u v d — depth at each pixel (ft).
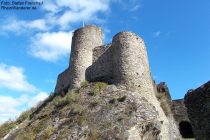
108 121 61.46
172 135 74.59
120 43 82.17
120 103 66.90
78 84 83.82
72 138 58.59
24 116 89.04
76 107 69.21
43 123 69.21
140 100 69.36
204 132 31.32
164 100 88.07
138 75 76.59
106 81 81.05
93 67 87.56
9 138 71.67
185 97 35.06
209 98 31.24
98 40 95.81
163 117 74.59
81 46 90.89
